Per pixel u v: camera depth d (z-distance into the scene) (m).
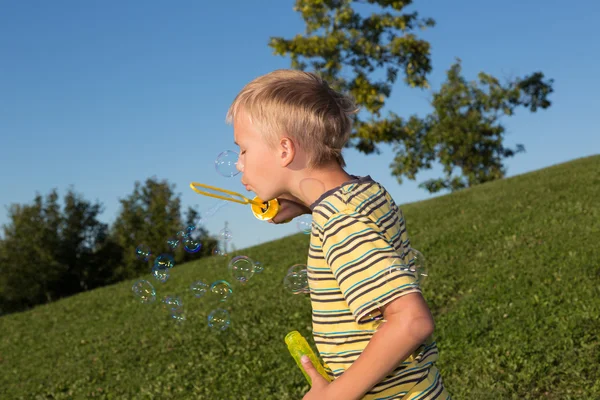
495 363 5.81
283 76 1.84
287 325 9.25
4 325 16.62
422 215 17.08
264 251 17.88
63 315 16.00
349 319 1.74
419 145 35.94
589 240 9.59
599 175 16.61
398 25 27.89
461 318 7.29
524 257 9.43
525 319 6.75
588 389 5.12
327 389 1.64
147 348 10.01
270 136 1.77
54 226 39.19
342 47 27.69
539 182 18.09
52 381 9.62
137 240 38.38
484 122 35.84
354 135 29.25
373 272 1.61
